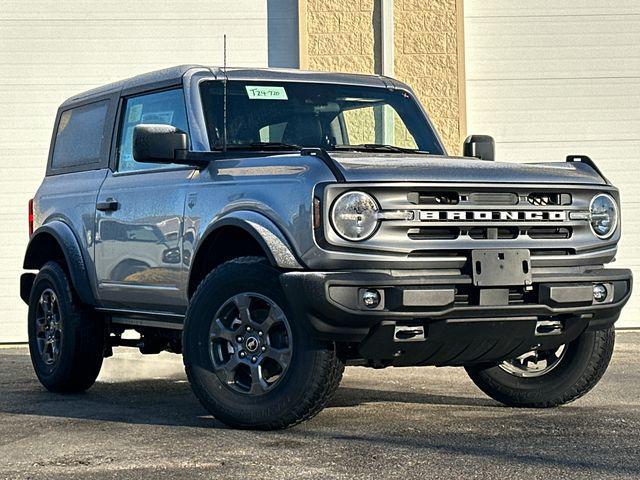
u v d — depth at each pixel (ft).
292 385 18.61
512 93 41.91
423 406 22.36
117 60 41.01
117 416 21.44
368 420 20.38
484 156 23.86
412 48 41.19
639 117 42.14
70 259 24.57
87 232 24.40
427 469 15.94
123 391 25.76
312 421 20.27
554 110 42.04
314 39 40.98
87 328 24.75
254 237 18.97
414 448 17.49
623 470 15.85
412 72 41.22
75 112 26.53
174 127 21.20
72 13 40.88
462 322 18.70
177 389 26.11
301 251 18.47
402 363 19.63
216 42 41.14
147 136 20.66
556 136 41.98
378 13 41.06
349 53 41.01
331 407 22.21
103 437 18.93
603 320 20.27
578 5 42.06
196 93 22.36
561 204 19.86
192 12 41.04
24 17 40.70
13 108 40.70
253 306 19.29
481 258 18.78
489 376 22.08
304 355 18.52
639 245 41.98
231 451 17.39
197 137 21.81
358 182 18.35
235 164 20.36
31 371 30.68
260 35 41.16
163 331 23.98
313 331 18.28
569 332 20.04
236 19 41.14
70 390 25.50
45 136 40.75
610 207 20.48
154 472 15.97
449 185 18.74
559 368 21.76
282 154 21.09
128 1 41.01
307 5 40.98
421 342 18.79
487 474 15.61
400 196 18.52
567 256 19.85
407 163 19.11
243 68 23.25
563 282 19.45
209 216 20.42
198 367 19.56
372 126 23.63
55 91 40.86
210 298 19.49
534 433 18.86
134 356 34.68
